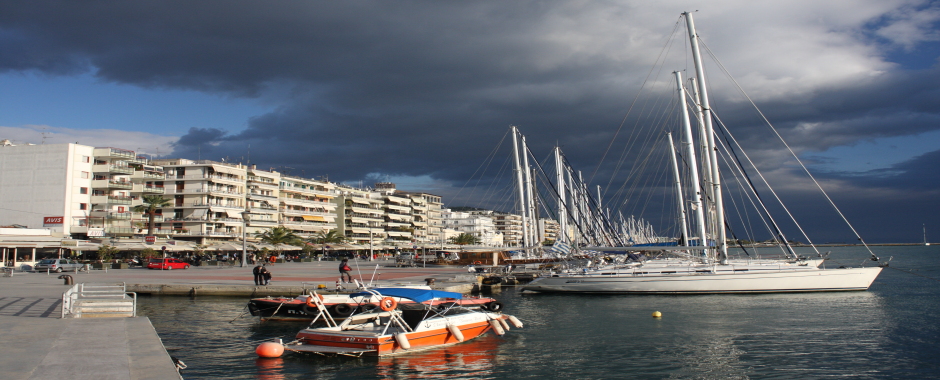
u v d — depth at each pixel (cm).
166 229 11250
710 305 3756
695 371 2062
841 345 2456
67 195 9275
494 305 3225
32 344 1608
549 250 6744
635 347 2461
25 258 7781
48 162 9375
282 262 10162
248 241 11750
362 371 2036
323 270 6725
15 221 9312
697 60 4769
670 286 4381
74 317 2212
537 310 3741
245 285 4056
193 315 3225
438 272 6291
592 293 4603
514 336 2711
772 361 2192
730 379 1961
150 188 11594
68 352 1502
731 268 4406
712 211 4834
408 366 2109
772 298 4044
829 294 4197
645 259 4900
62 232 8988
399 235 18238
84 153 9606
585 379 1969
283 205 13912
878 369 2072
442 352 2336
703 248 4444
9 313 2331
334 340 2222
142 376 1255
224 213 11731
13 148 9469
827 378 1966
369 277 5250
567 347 2466
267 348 2184
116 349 1545
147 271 6384
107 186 9606
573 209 7775
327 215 15400
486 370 2080
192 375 1962
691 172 4912
